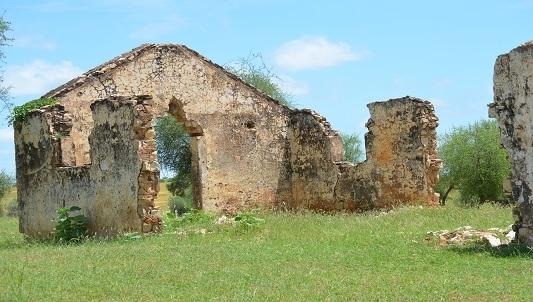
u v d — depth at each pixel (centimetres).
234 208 2483
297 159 2592
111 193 1850
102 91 2217
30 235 2128
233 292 974
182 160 3778
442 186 3462
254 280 1052
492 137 3272
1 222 3241
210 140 2450
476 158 3288
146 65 2322
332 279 1052
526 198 1315
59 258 1300
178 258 1259
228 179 2478
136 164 1766
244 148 2520
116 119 1828
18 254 1402
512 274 1067
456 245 1364
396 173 2317
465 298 926
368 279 1049
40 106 2103
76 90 2166
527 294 932
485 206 2061
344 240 1481
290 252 1310
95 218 1905
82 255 1330
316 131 2533
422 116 2247
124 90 2264
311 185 2550
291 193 2606
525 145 1312
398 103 2311
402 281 1031
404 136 2295
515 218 1343
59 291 985
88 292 981
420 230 1620
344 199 2458
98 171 1892
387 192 2342
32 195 2133
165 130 3753
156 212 1758
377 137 2380
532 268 1105
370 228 1694
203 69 2453
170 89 2372
